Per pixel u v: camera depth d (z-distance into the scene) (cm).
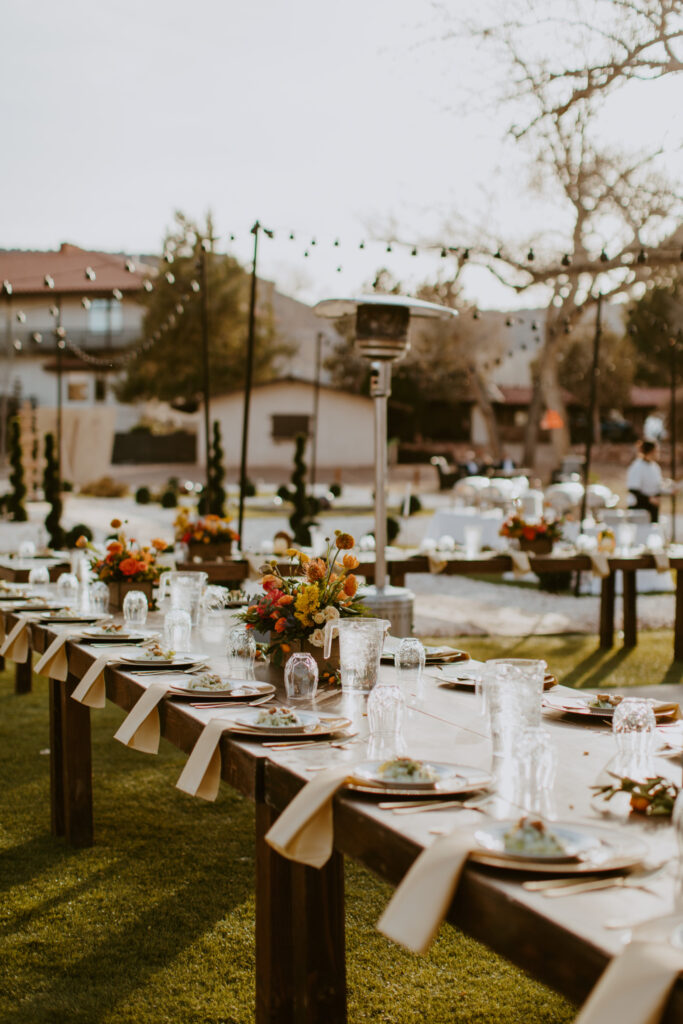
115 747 517
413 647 280
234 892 338
